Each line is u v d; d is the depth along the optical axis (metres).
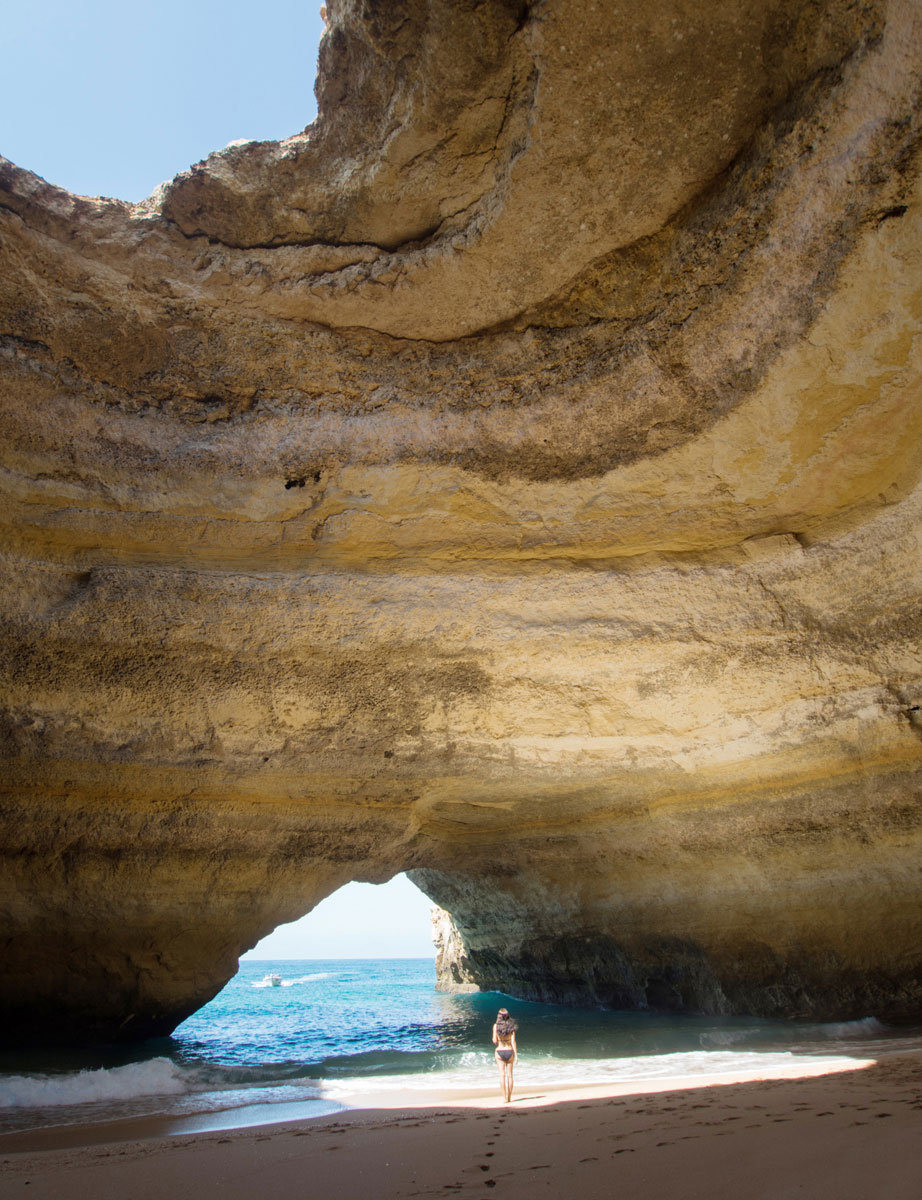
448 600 6.86
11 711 6.44
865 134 4.46
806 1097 4.04
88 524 6.51
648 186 5.38
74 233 5.84
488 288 6.00
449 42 5.00
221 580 6.60
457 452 6.57
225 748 7.04
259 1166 3.32
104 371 6.28
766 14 4.59
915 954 7.18
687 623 6.74
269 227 6.00
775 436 5.88
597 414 6.24
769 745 7.10
